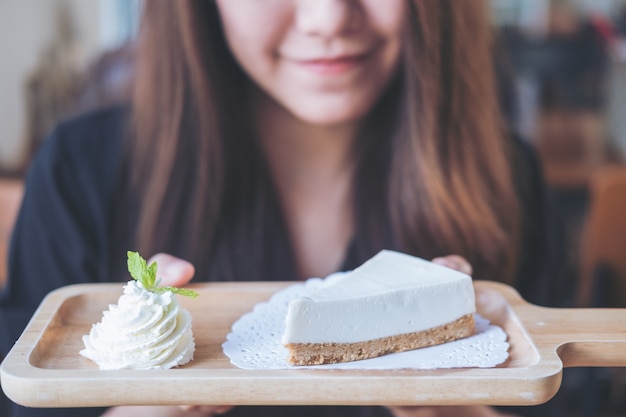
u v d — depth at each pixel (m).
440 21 0.76
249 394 0.50
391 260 0.62
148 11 0.79
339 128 0.80
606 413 1.17
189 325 0.56
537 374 0.50
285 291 0.63
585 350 0.55
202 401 0.50
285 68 0.73
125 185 0.84
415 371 0.53
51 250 0.82
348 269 0.80
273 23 0.70
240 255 0.79
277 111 0.79
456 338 0.59
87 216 0.83
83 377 0.50
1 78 1.58
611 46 1.78
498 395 0.50
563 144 1.58
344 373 0.52
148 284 0.56
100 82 1.24
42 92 1.60
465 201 0.79
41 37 1.65
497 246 0.81
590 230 1.05
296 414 0.74
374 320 0.56
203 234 0.79
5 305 0.81
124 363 0.53
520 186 0.88
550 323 0.57
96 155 0.85
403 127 0.78
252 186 0.79
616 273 1.05
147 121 0.81
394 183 0.79
